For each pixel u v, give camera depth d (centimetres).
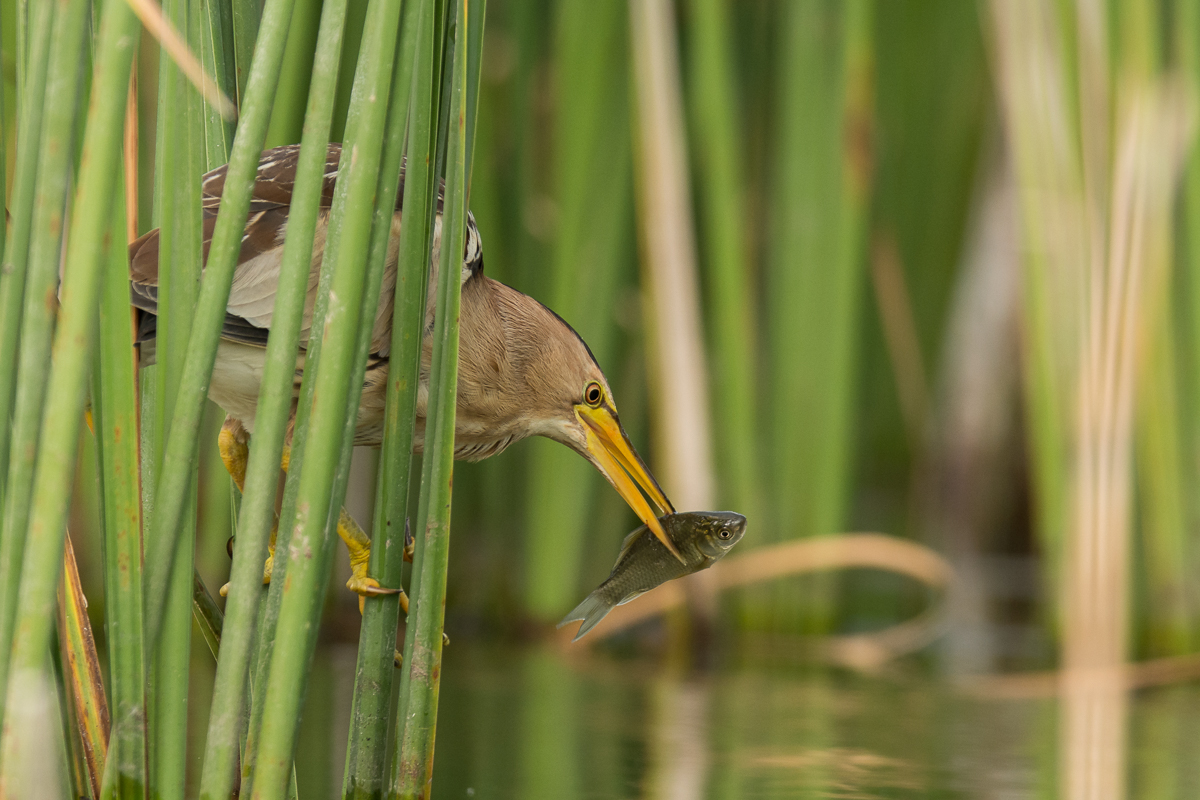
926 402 1362
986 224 1244
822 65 859
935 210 1349
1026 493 1296
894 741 666
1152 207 847
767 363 974
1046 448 871
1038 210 857
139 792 342
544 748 629
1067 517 865
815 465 901
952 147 1327
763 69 950
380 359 471
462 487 999
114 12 287
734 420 887
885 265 1149
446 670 834
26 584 300
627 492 541
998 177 1221
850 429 907
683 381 859
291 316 327
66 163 294
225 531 836
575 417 543
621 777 574
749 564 902
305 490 332
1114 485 846
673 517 480
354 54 789
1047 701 777
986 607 1080
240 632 339
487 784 558
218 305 327
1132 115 838
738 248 866
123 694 338
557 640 920
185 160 341
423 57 354
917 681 827
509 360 525
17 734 303
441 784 557
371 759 392
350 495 921
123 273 323
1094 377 846
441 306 364
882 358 1445
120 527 332
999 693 795
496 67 895
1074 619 851
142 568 336
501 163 900
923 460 1232
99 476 333
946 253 1363
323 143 324
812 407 896
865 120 861
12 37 565
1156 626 898
